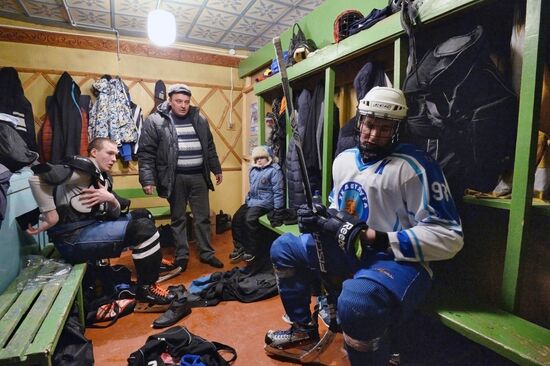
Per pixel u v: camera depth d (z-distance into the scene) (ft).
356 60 6.91
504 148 3.92
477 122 3.82
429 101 4.12
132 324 5.95
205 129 9.19
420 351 4.65
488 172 4.10
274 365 4.72
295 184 7.73
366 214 4.03
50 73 10.73
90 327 5.82
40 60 10.62
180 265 8.55
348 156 4.42
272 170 8.84
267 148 9.42
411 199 3.73
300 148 4.12
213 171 9.77
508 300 3.63
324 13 7.91
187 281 7.96
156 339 4.87
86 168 5.96
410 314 3.64
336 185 4.53
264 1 9.27
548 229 3.85
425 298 3.97
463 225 4.66
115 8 9.74
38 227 5.58
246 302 6.72
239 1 9.29
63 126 10.28
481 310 3.68
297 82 8.96
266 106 10.87
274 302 6.75
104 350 5.11
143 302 6.49
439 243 3.42
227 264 9.12
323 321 5.87
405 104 3.91
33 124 10.18
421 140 4.40
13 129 6.34
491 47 4.33
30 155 6.39
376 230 3.88
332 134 6.86
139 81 12.01
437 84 4.03
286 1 9.27
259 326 5.81
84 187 6.18
